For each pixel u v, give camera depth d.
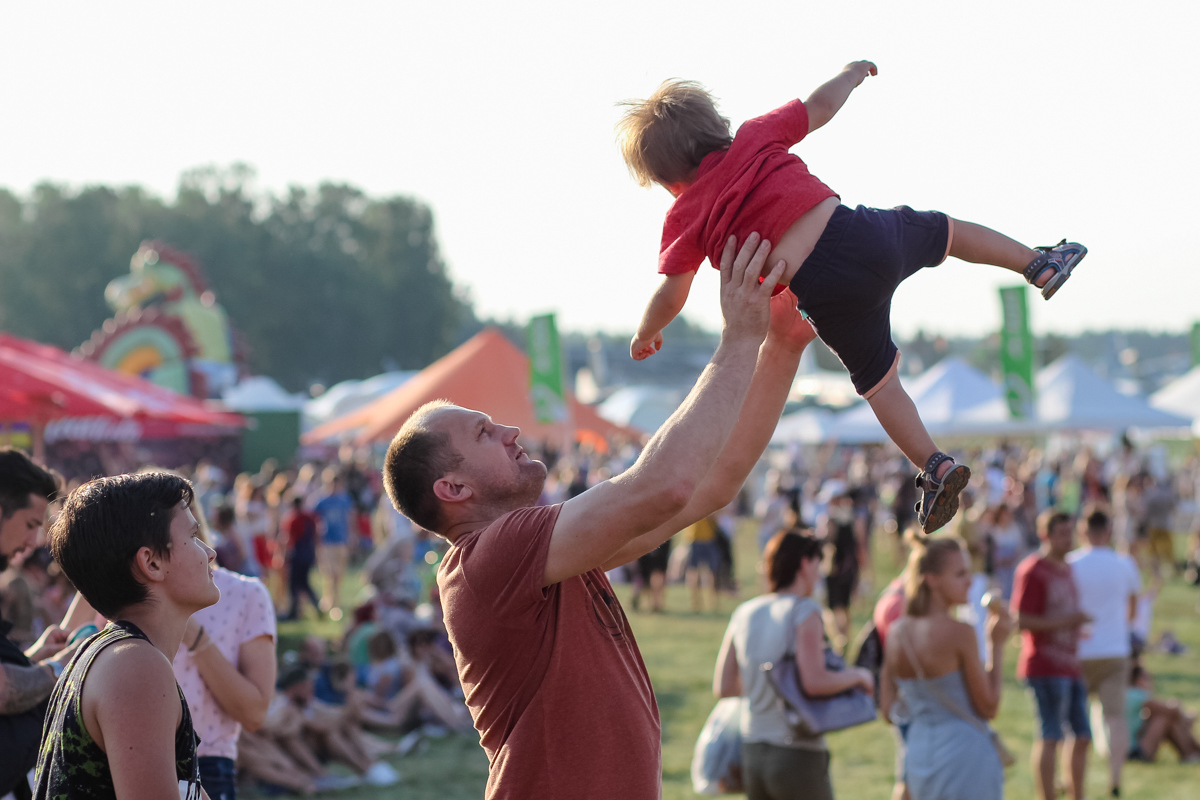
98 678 1.94
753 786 4.53
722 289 2.07
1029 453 36.31
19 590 4.07
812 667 4.37
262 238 89.50
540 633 2.00
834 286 2.09
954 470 2.18
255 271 86.94
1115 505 18.41
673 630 13.67
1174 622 14.41
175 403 13.50
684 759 7.78
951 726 4.44
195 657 3.03
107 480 2.12
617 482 1.94
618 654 2.07
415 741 8.46
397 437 2.22
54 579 6.80
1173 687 10.20
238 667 3.22
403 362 95.38
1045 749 6.20
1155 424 24.91
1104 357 87.12
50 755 1.99
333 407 36.31
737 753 4.79
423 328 94.44
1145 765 7.70
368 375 91.88
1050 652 6.24
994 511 13.20
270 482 24.50
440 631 10.33
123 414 11.20
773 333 2.50
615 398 40.97
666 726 8.81
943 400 25.22
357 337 90.50
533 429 19.64
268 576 16.38
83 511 2.05
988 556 13.09
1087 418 24.53
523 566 1.96
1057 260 2.25
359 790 7.37
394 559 13.16
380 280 93.38
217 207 91.62
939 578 4.50
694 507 2.48
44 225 84.69
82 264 83.88
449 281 98.25
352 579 20.14
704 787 4.85
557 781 1.97
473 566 2.02
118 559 2.04
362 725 8.92
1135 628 8.49
